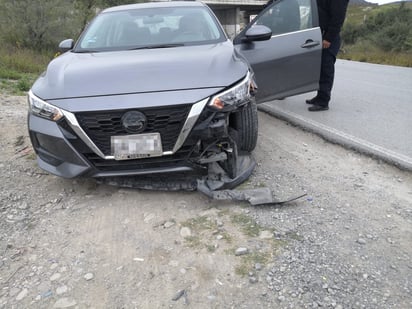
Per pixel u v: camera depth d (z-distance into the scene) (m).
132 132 2.89
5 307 2.13
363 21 30.20
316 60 5.18
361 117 5.54
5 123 5.05
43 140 3.11
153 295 2.19
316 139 4.66
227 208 3.00
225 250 2.52
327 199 3.15
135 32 4.12
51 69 3.49
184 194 3.22
